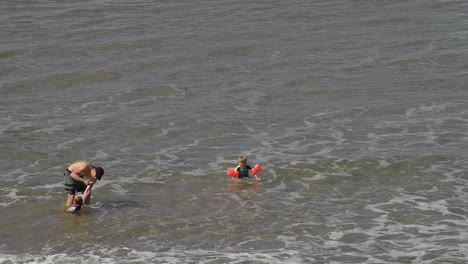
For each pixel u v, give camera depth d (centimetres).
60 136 2638
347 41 4162
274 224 1875
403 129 2656
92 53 3931
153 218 1920
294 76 3469
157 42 4144
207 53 3906
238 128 2723
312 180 2186
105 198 2061
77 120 2838
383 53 3888
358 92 3191
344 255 1692
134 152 2470
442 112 2855
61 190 2122
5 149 2481
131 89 3281
